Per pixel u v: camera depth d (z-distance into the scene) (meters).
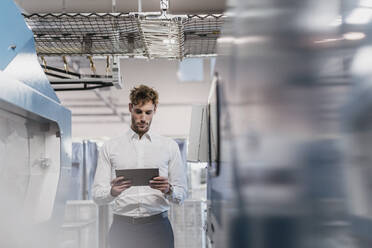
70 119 1.55
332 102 0.42
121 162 1.88
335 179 0.41
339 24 0.42
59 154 1.39
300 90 0.44
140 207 1.79
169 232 1.84
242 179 0.73
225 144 1.04
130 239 1.78
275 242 0.51
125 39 2.60
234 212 0.87
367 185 0.40
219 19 2.44
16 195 1.14
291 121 0.45
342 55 0.42
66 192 1.46
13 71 1.03
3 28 1.00
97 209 3.75
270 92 0.51
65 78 2.94
